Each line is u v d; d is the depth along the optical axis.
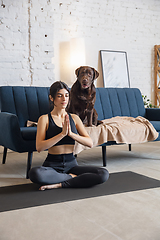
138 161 3.20
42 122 2.15
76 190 2.07
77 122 2.30
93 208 1.73
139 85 5.38
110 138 2.83
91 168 2.17
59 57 4.59
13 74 4.09
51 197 1.92
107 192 2.03
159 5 5.47
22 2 4.08
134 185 2.20
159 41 5.54
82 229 1.45
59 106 2.17
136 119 3.23
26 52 4.17
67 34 4.64
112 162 3.16
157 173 2.64
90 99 2.99
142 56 5.38
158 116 3.77
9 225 1.50
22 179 2.50
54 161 2.16
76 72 3.02
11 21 4.02
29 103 3.20
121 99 3.77
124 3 5.12
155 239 1.33
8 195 1.99
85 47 4.83
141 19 5.31
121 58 5.13
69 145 2.19
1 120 2.81
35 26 4.20
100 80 4.97
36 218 1.59
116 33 5.09
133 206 1.77
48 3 4.28
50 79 4.38
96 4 4.86
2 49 4.00
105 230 1.43
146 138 3.07
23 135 2.53
